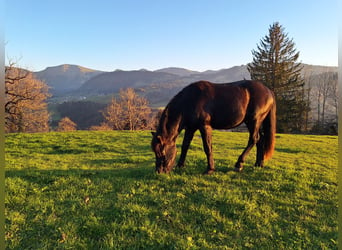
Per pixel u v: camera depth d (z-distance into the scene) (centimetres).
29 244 291
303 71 4100
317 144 1226
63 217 353
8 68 2402
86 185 488
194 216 363
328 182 529
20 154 905
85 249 280
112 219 349
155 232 318
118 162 741
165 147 544
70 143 1123
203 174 554
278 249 294
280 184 499
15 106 2544
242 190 468
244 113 556
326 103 3794
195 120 539
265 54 3459
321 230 336
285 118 3070
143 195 436
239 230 332
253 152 902
